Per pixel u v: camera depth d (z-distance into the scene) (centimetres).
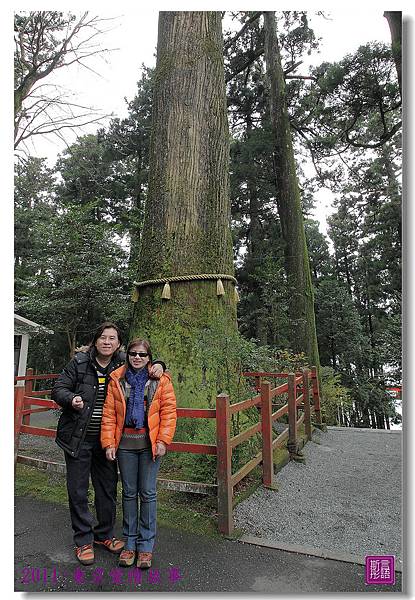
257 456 398
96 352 274
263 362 542
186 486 314
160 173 526
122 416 257
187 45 545
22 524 311
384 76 938
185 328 470
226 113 563
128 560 256
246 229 1591
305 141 1316
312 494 424
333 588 242
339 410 1437
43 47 684
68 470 264
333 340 2091
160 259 500
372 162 1916
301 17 1222
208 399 436
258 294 1373
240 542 293
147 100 1579
